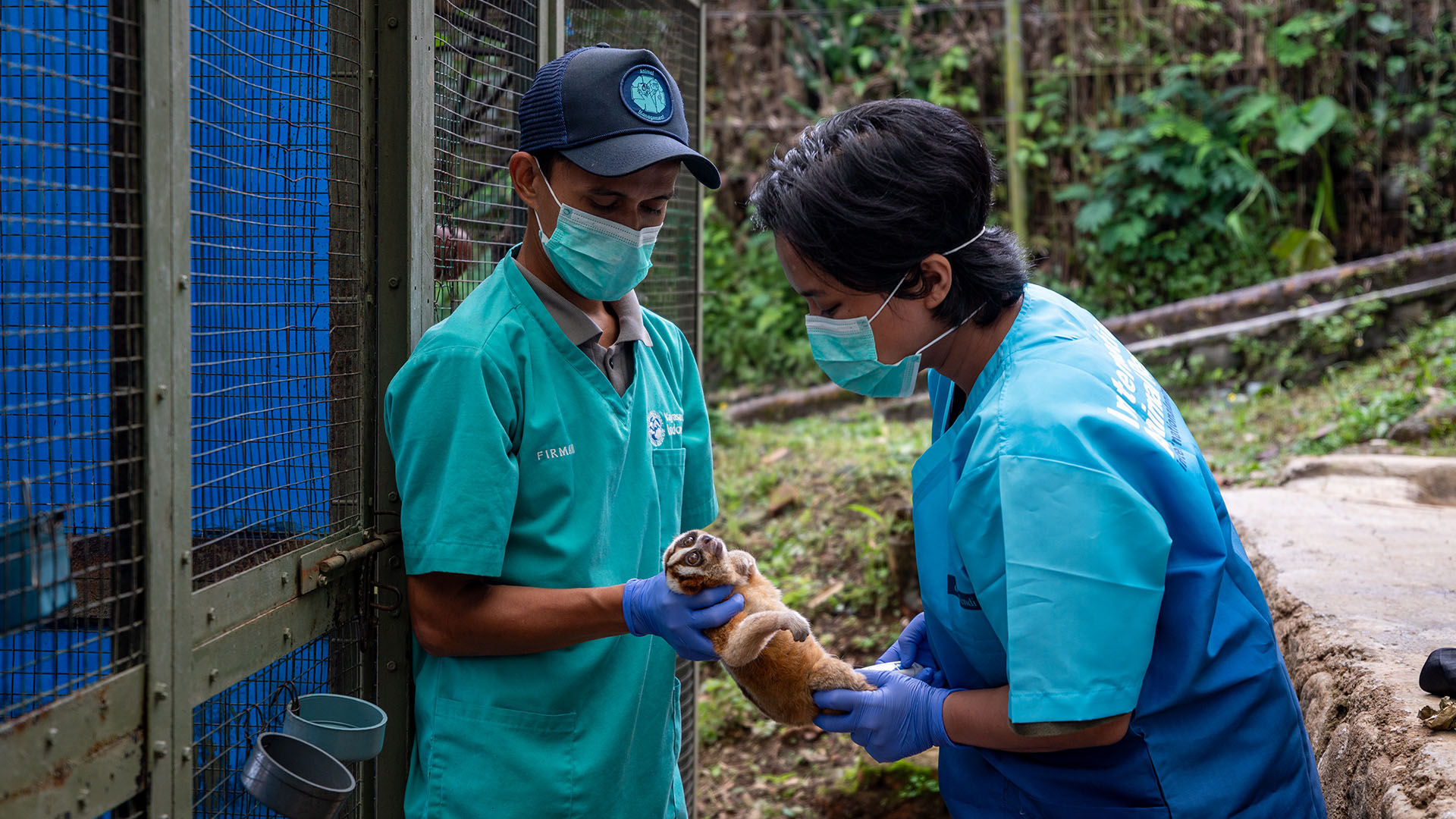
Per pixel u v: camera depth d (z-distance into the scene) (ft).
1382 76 31.81
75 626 5.20
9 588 4.63
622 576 7.04
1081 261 33.35
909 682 6.06
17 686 5.71
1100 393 5.49
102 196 6.54
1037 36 33.96
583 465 6.87
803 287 6.03
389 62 7.02
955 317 5.91
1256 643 5.64
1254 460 21.89
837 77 35.73
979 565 5.42
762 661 6.15
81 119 4.91
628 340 7.32
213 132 7.11
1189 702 5.44
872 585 18.88
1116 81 33.24
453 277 8.25
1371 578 11.44
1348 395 24.31
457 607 6.59
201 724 6.82
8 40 6.62
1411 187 31.04
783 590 19.45
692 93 13.60
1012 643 5.05
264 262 7.25
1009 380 5.61
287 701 6.81
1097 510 5.08
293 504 7.06
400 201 7.07
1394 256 27.78
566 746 6.84
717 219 34.24
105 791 4.84
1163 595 5.19
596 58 6.55
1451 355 24.41
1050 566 5.04
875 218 5.53
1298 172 31.91
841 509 21.50
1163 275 32.09
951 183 5.56
